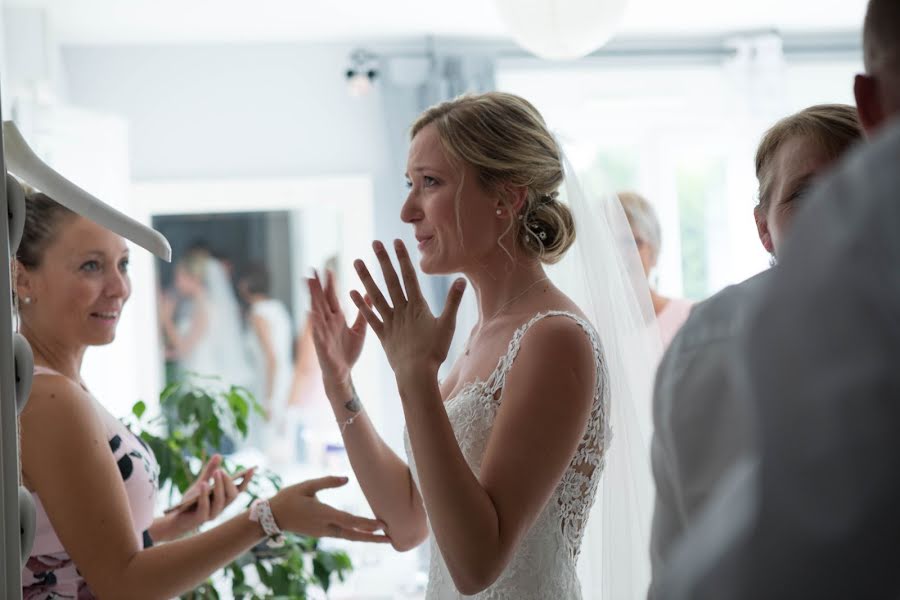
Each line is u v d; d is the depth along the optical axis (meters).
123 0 3.98
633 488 1.50
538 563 1.37
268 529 1.58
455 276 4.47
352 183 4.68
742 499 0.46
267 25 4.44
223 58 4.66
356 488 4.33
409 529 1.78
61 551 1.50
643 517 1.50
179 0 4.02
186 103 4.64
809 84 4.97
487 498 1.23
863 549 0.42
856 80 0.60
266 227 4.64
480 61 4.70
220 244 4.61
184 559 1.50
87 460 1.47
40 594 1.48
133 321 4.50
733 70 4.83
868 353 0.42
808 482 0.43
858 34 4.95
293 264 4.64
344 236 4.69
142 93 4.62
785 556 0.43
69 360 1.64
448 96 4.67
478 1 4.22
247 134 4.68
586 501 1.43
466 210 1.49
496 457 1.29
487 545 1.21
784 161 1.08
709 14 4.59
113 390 4.19
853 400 0.42
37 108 3.64
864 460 0.42
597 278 1.57
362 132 4.73
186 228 4.61
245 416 2.48
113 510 1.47
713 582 0.45
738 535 0.45
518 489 1.26
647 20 4.64
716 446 0.62
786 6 4.49
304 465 4.50
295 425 4.55
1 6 3.61
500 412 1.34
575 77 4.85
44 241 1.60
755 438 0.46
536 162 1.50
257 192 4.64
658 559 0.67
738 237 4.84
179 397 2.44
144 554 1.49
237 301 4.59
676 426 0.64
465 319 2.30
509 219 1.50
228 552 1.55
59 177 1.15
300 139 4.70
